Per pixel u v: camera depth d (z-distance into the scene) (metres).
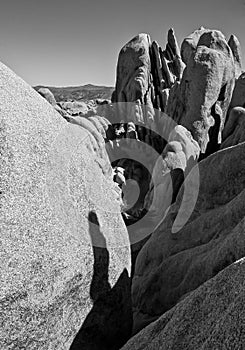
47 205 9.68
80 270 10.16
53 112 11.77
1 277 8.32
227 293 7.77
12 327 8.48
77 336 10.44
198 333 7.65
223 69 43.47
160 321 9.37
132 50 59.03
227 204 17.80
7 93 10.26
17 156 9.41
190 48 64.75
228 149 20.09
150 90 58.50
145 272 19.67
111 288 11.60
